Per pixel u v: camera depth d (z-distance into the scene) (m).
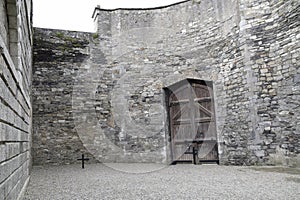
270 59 5.79
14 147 2.15
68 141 7.49
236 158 6.21
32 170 6.06
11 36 2.60
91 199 3.00
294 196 2.87
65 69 7.85
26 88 3.88
